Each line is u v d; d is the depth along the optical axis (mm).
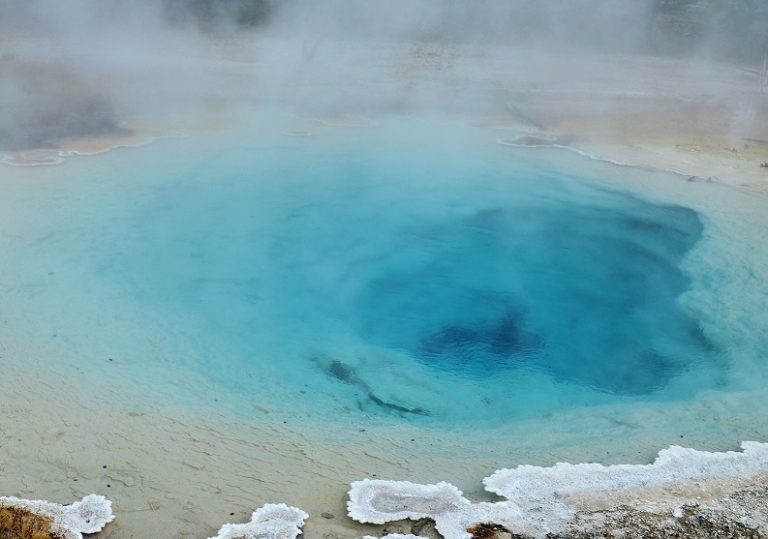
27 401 5434
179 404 5527
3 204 9195
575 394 6000
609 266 8562
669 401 5898
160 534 4270
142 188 10117
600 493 4637
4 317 6625
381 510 4461
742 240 9062
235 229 9086
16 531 4188
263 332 6754
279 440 5160
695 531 4324
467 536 4258
